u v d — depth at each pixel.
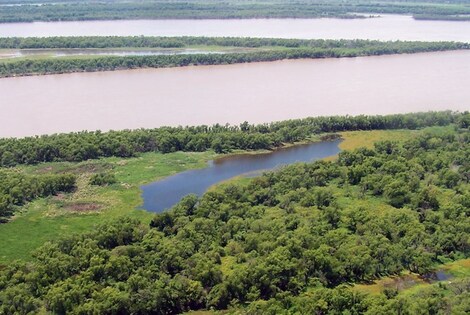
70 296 97.62
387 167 154.00
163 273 107.06
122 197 146.12
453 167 161.38
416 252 115.44
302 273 107.00
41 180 146.88
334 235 118.31
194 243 116.25
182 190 151.00
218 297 102.69
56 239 120.75
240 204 132.88
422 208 135.50
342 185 150.50
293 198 138.12
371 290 106.50
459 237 120.19
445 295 102.19
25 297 98.25
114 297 97.88
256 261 108.31
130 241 118.75
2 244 122.19
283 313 94.00
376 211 133.75
